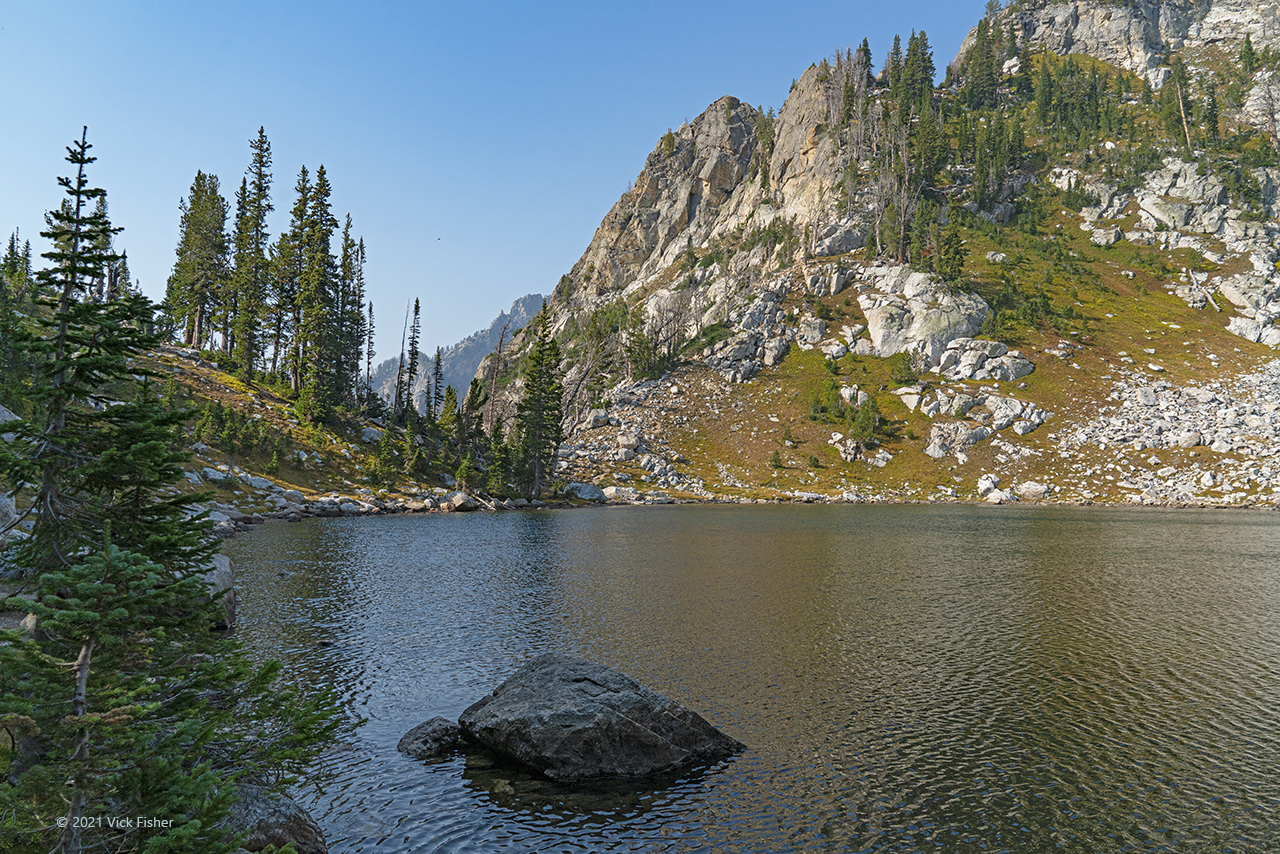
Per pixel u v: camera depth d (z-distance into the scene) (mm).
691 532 81562
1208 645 32938
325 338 122062
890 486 150000
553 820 17109
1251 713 24422
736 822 17141
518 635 33781
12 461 11195
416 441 119500
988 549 66812
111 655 10180
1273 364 167750
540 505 123000
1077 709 24844
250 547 59812
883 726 23250
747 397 185375
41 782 9094
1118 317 191500
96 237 12422
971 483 148500
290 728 13727
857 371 186000
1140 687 27125
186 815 10195
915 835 16641
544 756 19594
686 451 167500
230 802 10383
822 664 29734
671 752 20422
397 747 21141
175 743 10547
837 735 22500
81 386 12383
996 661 30344
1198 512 115688
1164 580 50062
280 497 86812
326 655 30062
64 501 12031
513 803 17938
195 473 81625
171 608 12078
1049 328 187500
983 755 21062
